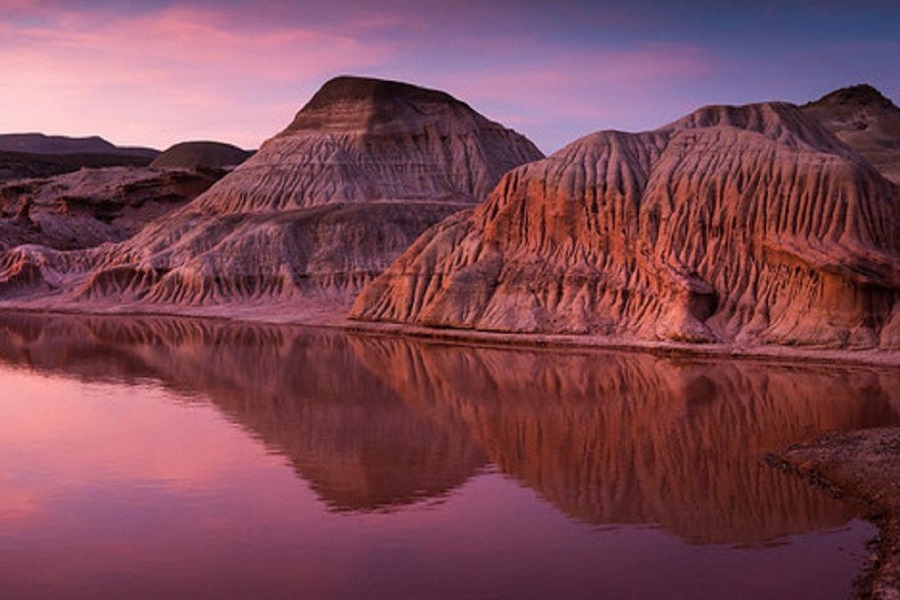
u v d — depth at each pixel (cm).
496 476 3066
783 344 6153
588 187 7625
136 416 4088
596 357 6175
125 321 9356
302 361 6053
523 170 8169
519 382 5088
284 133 13975
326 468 3162
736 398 4481
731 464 3200
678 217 7094
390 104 13988
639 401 4441
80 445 3503
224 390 4834
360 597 2067
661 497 2820
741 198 6888
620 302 7106
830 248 6294
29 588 2112
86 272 12050
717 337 6419
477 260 8094
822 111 14275
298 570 2217
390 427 3859
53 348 6831
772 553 2338
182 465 3200
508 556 2314
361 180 12900
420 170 13362
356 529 2514
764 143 7156
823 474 3041
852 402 4316
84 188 16138
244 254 10912
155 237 12288
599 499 2805
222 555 2316
